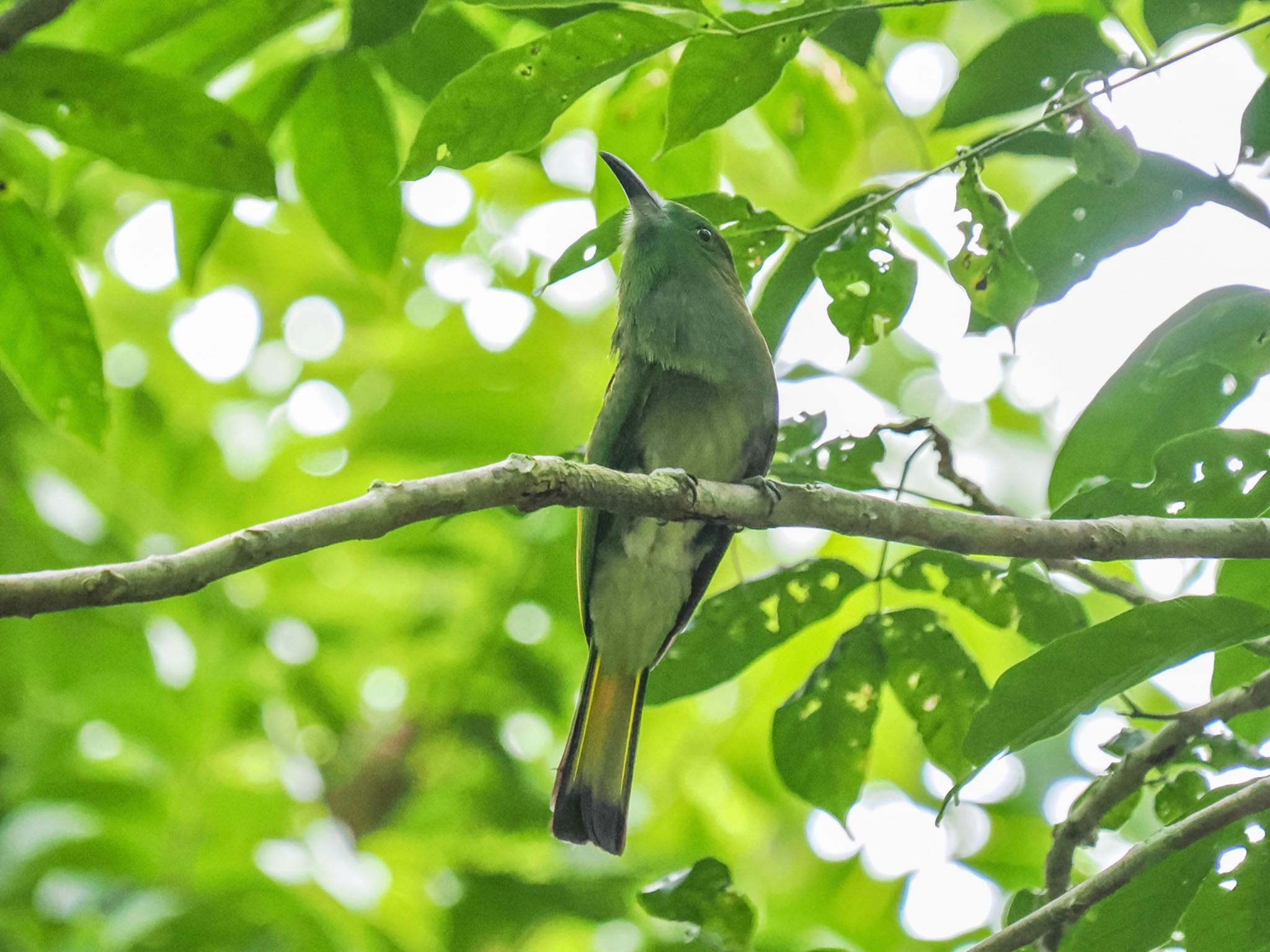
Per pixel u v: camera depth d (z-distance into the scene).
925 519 7.45
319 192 9.58
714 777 14.84
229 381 15.41
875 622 8.46
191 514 14.29
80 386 8.74
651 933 11.98
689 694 8.60
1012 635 13.11
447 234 14.84
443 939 12.25
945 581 8.37
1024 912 8.20
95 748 13.39
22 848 11.54
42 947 11.15
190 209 9.74
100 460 14.16
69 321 8.57
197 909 10.73
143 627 12.95
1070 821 8.07
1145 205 8.10
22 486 13.29
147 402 14.27
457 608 13.98
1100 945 7.28
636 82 9.96
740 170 14.81
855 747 8.61
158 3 8.52
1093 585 8.52
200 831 12.58
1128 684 6.59
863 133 13.48
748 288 8.60
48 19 7.37
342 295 15.31
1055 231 8.23
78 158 9.20
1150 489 7.55
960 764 8.54
